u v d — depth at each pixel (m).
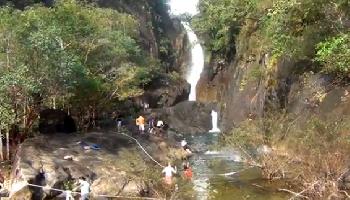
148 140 24.72
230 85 34.78
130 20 36.88
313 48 18.88
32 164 15.89
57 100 25.05
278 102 24.41
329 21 17.42
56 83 20.41
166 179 17.88
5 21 19.91
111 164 17.83
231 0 30.11
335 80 19.52
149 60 37.50
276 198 15.03
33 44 19.12
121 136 23.95
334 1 16.38
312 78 20.86
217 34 36.59
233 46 36.12
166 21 51.59
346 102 17.98
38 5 32.88
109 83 29.20
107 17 33.84
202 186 17.41
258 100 27.28
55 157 17.38
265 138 20.48
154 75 40.44
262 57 27.83
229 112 32.78
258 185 16.97
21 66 18.41
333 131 15.52
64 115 24.17
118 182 16.12
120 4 43.09
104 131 26.62
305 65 22.38
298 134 17.98
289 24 18.55
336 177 13.66
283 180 17.27
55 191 15.22
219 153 24.84
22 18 20.92
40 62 19.53
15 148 19.70
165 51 47.38
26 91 19.02
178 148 25.39
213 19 35.09
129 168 17.92
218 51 39.94
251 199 15.18
